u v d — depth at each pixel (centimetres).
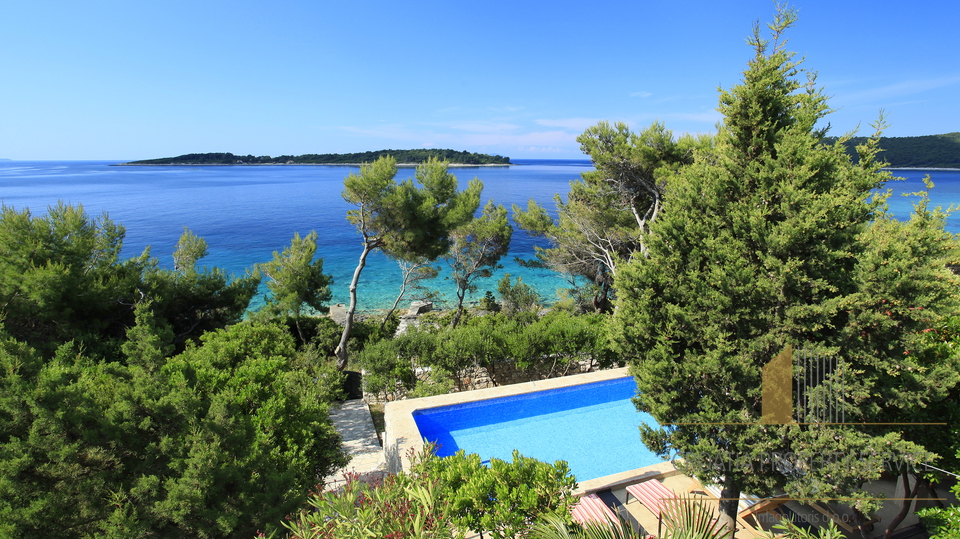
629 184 2200
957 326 823
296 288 2280
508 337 1644
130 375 779
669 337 766
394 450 1016
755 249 737
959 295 637
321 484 805
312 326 2477
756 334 714
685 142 1975
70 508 579
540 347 1633
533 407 1336
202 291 2177
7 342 636
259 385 1052
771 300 695
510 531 564
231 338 1554
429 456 716
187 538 620
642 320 785
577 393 1384
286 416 988
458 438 1252
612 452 1198
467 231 2856
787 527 621
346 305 3697
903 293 616
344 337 2098
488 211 3017
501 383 1742
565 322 1742
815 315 655
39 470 573
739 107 754
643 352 810
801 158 693
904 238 659
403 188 2044
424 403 1258
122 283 1800
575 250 2572
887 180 778
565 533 525
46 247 1633
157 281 2017
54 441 586
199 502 603
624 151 2006
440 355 1597
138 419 675
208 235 6588
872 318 614
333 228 7388
